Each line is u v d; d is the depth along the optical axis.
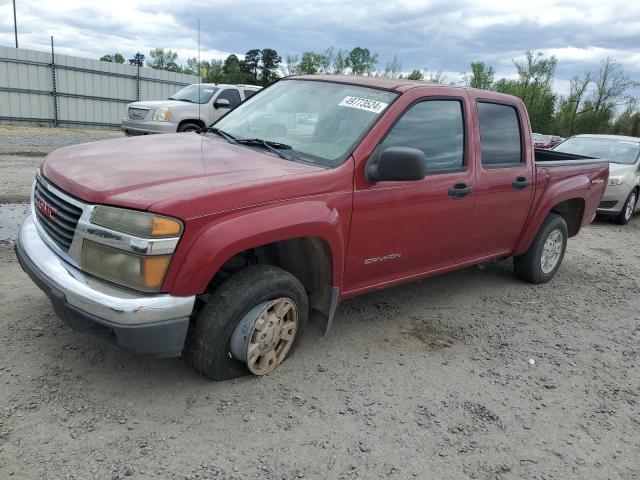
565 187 5.64
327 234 3.35
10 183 8.69
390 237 3.88
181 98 14.23
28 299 4.15
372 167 3.63
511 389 3.66
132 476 2.49
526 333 4.64
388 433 3.03
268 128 4.13
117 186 2.88
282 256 3.59
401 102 3.90
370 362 3.81
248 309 3.16
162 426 2.86
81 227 2.84
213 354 3.12
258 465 2.65
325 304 3.65
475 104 4.59
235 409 3.07
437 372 3.78
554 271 6.12
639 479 2.89
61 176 3.14
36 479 2.40
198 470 2.57
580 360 4.23
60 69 23.27
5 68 21.89
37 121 23.27
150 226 2.68
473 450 2.97
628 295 5.98
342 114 3.91
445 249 4.47
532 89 55.53
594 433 3.26
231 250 2.88
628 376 4.04
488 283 5.91
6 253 5.17
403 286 5.51
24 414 2.82
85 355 3.44
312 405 3.20
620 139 11.70
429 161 4.13
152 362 3.44
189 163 3.29
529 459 2.95
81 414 2.88
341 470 2.69
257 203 3.01
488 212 4.74
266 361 3.38
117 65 24.80
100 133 21.72
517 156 5.08
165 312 2.76
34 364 3.28
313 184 3.30
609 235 9.49
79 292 2.78
